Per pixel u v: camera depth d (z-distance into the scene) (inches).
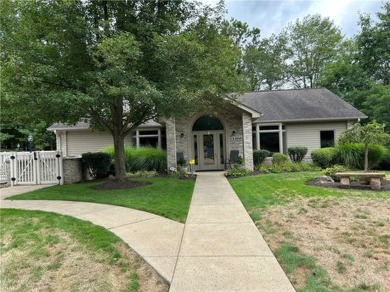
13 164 432.8
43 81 317.7
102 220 217.8
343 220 201.3
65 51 330.3
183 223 207.3
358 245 155.7
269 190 323.0
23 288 127.0
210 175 514.9
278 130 653.9
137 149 575.2
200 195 315.9
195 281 118.3
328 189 318.7
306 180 389.4
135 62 309.9
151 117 410.9
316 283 115.4
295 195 289.1
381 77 882.8
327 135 661.3
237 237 172.7
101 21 312.2
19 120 366.3
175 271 128.4
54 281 132.2
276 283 115.4
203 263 136.1
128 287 122.3
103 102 329.4
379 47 832.3
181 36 306.2
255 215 220.5
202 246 159.0
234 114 595.5
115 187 373.4
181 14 369.1
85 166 489.4
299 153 619.8
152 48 329.4
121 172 410.6
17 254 161.0
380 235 169.3
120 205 269.3
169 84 335.9
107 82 313.6
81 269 141.6
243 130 541.0
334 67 992.9
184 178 474.0
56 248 166.2
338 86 968.9
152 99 322.3
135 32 341.7
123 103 405.4
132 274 133.1
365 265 132.3
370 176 320.5
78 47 328.8
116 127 406.0
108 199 296.0
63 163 443.8
